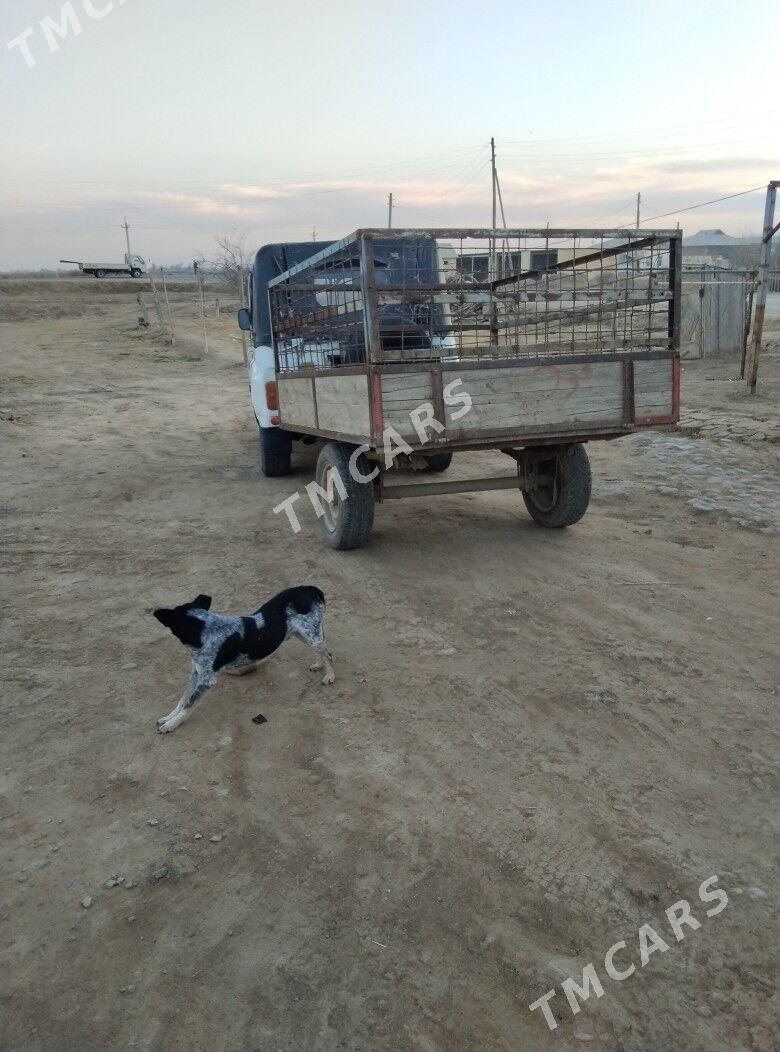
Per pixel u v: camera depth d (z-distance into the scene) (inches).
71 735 156.0
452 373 213.9
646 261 233.0
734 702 167.3
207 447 485.1
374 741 154.1
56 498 345.7
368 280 205.8
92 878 117.6
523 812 132.3
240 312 382.0
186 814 132.4
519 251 217.3
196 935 107.4
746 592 230.4
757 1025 94.8
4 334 1251.8
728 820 130.1
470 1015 96.0
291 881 117.1
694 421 481.7
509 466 428.5
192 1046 91.9
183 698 157.4
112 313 1628.9
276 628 164.2
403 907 112.2
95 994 98.4
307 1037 93.0
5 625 208.5
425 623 210.4
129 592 233.9
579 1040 93.2
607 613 216.4
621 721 160.2
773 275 1584.6
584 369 225.9
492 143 1433.3
